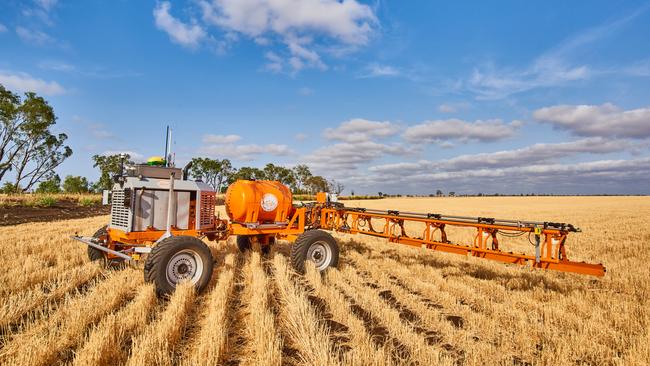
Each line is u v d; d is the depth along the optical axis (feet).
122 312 16.80
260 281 22.56
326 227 33.19
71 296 19.88
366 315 18.37
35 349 12.82
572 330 16.44
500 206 174.81
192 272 21.62
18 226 53.11
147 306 17.65
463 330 16.39
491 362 13.70
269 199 30.66
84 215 82.38
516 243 47.62
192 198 25.68
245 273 25.85
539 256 21.80
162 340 13.69
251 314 16.90
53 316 15.97
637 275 28.02
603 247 42.98
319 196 34.71
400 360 13.48
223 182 231.50
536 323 17.37
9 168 137.80
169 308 16.97
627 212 114.01
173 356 13.24
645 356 13.94
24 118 134.82
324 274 27.02
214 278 24.45
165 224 23.99
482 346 14.82
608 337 15.98
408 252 38.37
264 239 32.32
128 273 23.95
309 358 13.25
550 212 119.14
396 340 15.47
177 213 24.63
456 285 24.03
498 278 27.04
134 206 22.82
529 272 29.48
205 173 221.66
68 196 112.27
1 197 91.09
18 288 20.48
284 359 13.47
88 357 12.23
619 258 36.29
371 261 31.86
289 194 32.58
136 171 23.75
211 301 19.07
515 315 18.74
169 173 25.00
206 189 26.45
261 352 13.50
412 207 166.71
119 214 23.86
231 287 21.59
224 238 27.99
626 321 17.69
